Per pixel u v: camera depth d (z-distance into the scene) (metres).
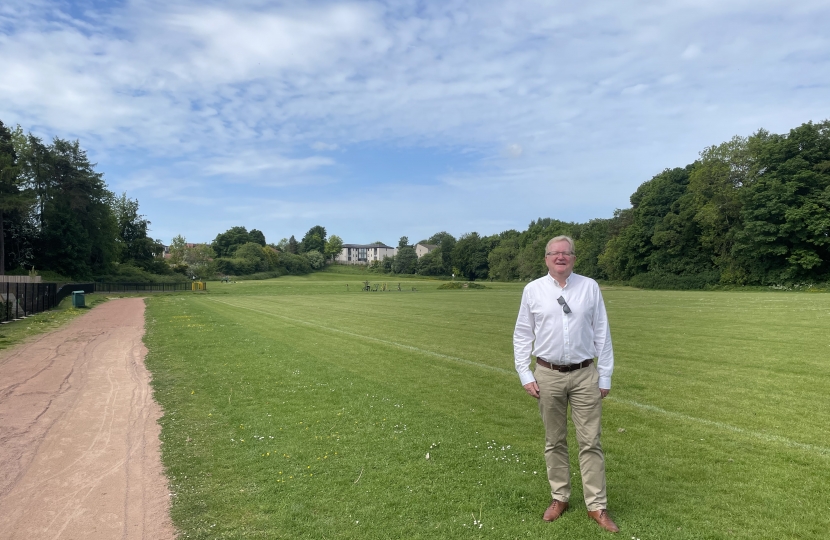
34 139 63.84
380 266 161.88
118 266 79.38
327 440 6.21
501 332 17.89
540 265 107.94
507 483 4.90
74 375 10.52
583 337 4.08
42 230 63.66
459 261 138.12
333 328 19.25
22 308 24.59
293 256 144.62
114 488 4.98
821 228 50.38
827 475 5.02
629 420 7.00
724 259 62.81
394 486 4.84
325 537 3.91
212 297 48.75
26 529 4.18
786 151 54.91
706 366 10.77
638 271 77.44
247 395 8.58
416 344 14.84
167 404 8.17
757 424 6.77
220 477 5.16
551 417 4.23
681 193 74.06
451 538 3.88
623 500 4.52
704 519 4.14
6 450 6.11
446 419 7.09
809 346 13.09
